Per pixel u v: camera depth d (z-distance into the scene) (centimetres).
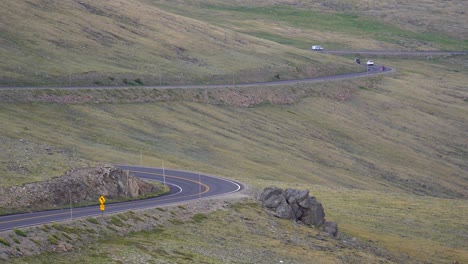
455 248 7319
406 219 8225
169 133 12394
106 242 5062
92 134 11175
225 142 12662
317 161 13162
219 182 8194
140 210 5872
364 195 9431
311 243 6269
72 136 10681
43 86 13612
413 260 6631
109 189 6506
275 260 5506
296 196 7106
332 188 9869
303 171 11762
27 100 12125
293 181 10744
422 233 7738
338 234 6969
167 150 11244
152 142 11594
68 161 7006
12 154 6956
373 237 7200
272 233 6269
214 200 6775
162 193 7062
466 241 7612
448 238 7656
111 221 5428
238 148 12475
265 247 5791
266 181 9431
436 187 13500
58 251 4656
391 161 14750
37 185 6006
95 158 9250
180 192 7231
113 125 12044
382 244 6988
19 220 5156
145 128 12369
